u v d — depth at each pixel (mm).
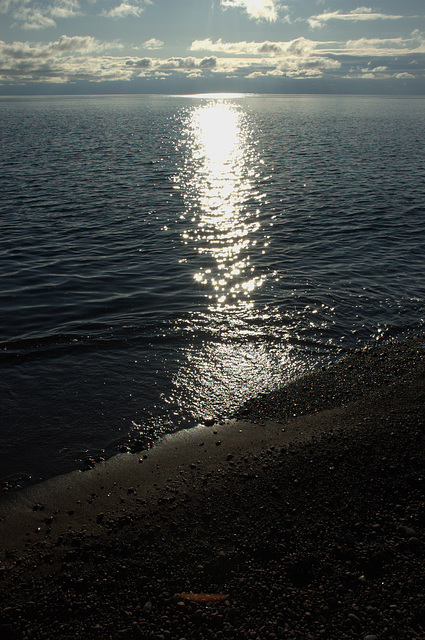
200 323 9953
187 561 4551
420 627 3842
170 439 6578
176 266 13281
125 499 5441
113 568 4527
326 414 6957
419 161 31359
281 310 10539
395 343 9172
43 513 5289
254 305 10797
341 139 46062
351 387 7688
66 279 12203
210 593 4227
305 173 27766
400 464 5559
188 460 6090
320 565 4438
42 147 38969
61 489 5660
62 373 8102
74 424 6871
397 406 6820
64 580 4418
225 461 6008
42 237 15617
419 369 8031
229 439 6523
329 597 4125
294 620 3949
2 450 6340
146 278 12406
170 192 22875
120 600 4207
